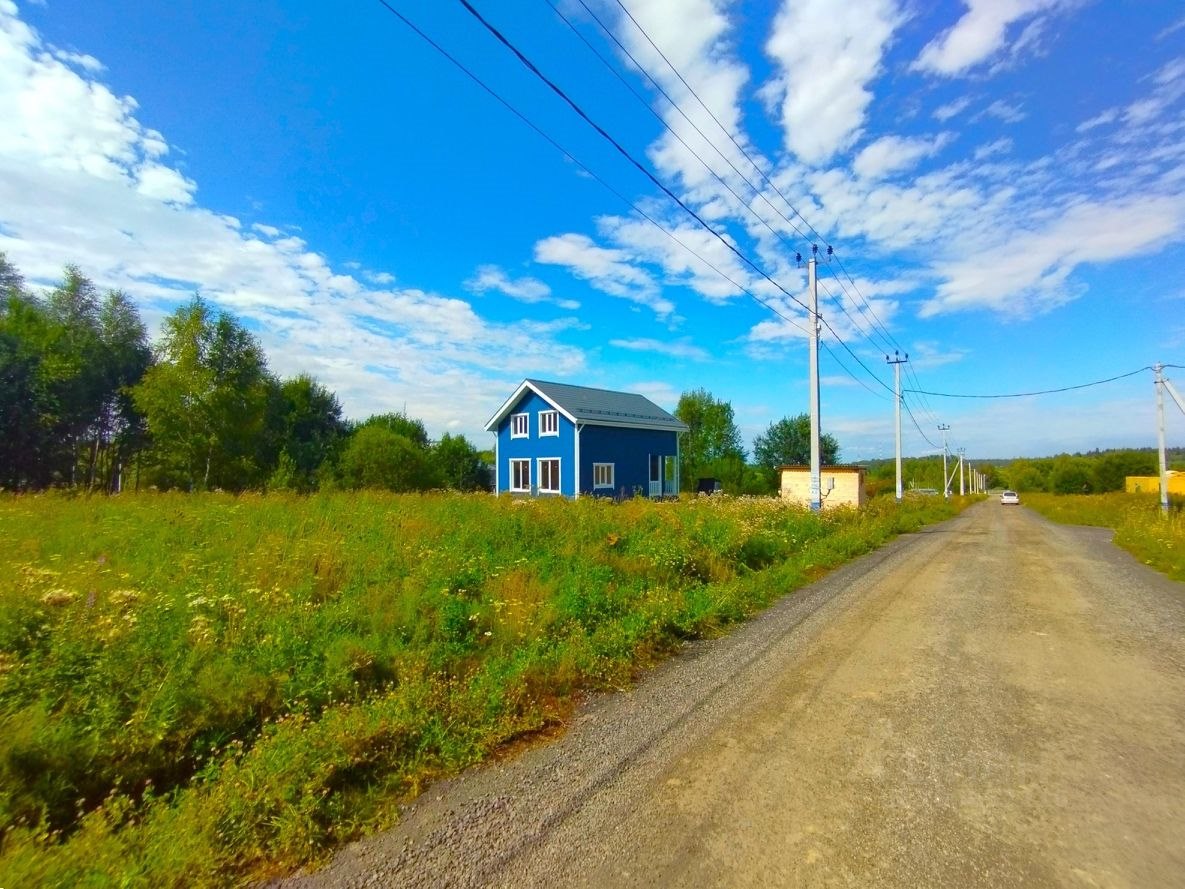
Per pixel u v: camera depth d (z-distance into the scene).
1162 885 2.37
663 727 4.08
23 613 4.19
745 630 6.65
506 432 30.03
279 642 4.38
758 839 2.74
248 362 30.19
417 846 2.77
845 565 11.56
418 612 5.77
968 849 2.63
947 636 6.30
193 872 2.56
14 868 2.41
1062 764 3.44
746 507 15.23
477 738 3.83
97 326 33.94
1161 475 22.84
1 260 29.92
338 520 10.72
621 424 29.05
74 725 3.25
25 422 25.55
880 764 3.46
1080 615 7.27
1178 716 4.15
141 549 7.71
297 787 3.08
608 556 8.72
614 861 2.61
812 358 17.72
